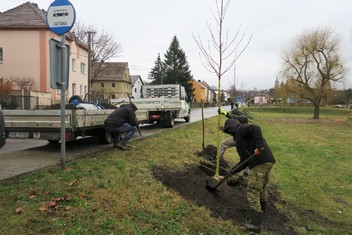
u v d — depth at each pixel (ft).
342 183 31.50
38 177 17.53
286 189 27.40
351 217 22.88
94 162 21.50
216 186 20.45
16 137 26.35
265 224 18.47
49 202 14.06
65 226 12.57
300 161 39.96
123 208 15.10
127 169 20.72
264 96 375.86
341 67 129.18
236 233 16.40
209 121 75.61
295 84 136.98
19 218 12.53
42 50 104.27
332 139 68.33
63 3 18.63
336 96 137.39
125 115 27.02
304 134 74.54
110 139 31.99
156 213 15.65
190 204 18.07
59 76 18.97
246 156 18.56
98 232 12.73
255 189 17.81
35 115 25.81
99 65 172.55
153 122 54.65
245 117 19.19
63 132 19.48
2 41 105.19
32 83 101.91
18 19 105.60
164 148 29.60
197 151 30.68
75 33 154.20
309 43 129.80
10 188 15.49
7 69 105.60
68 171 18.81
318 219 21.89
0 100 84.07
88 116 27.02
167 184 19.86
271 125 94.63
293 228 19.33
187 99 72.23
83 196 15.25
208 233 15.49
